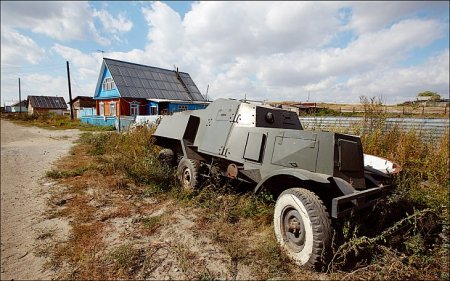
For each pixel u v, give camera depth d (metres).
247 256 3.33
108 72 23.83
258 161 4.28
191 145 5.93
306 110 17.14
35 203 5.17
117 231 3.99
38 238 3.85
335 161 3.48
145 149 8.59
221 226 4.01
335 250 3.09
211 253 3.42
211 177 5.21
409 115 9.67
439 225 3.72
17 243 3.74
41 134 18.34
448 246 3.24
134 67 24.66
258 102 5.70
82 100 40.09
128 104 22.64
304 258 3.11
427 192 4.49
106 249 3.51
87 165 7.84
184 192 5.23
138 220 4.32
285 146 4.00
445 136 6.80
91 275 3.01
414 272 2.91
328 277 2.96
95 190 5.67
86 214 4.53
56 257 3.37
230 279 2.94
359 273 2.93
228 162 4.89
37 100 53.53
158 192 5.52
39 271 3.14
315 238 2.99
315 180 3.21
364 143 7.04
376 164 5.25
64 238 3.84
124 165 6.88
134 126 12.28
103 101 25.19
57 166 8.11
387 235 3.35
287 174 3.54
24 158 9.60
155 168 6.41
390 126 7.65
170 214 4.50
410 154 6.35
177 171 5.91
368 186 3.98
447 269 2.96
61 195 5.51
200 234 3.87
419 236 3.25
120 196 5.38
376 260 3.04
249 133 4.61
